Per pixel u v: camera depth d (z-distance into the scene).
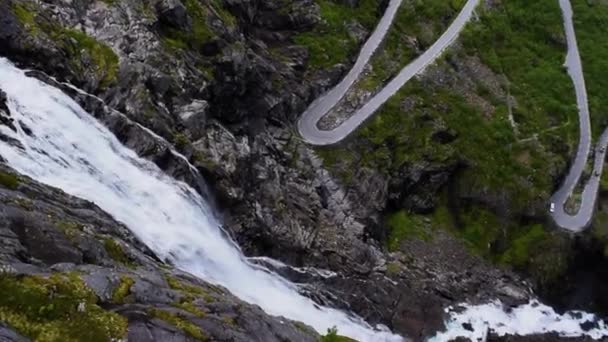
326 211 76.06
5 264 31.11
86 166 53.47
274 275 63.47
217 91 71.81
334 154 81.25
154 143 59.66
